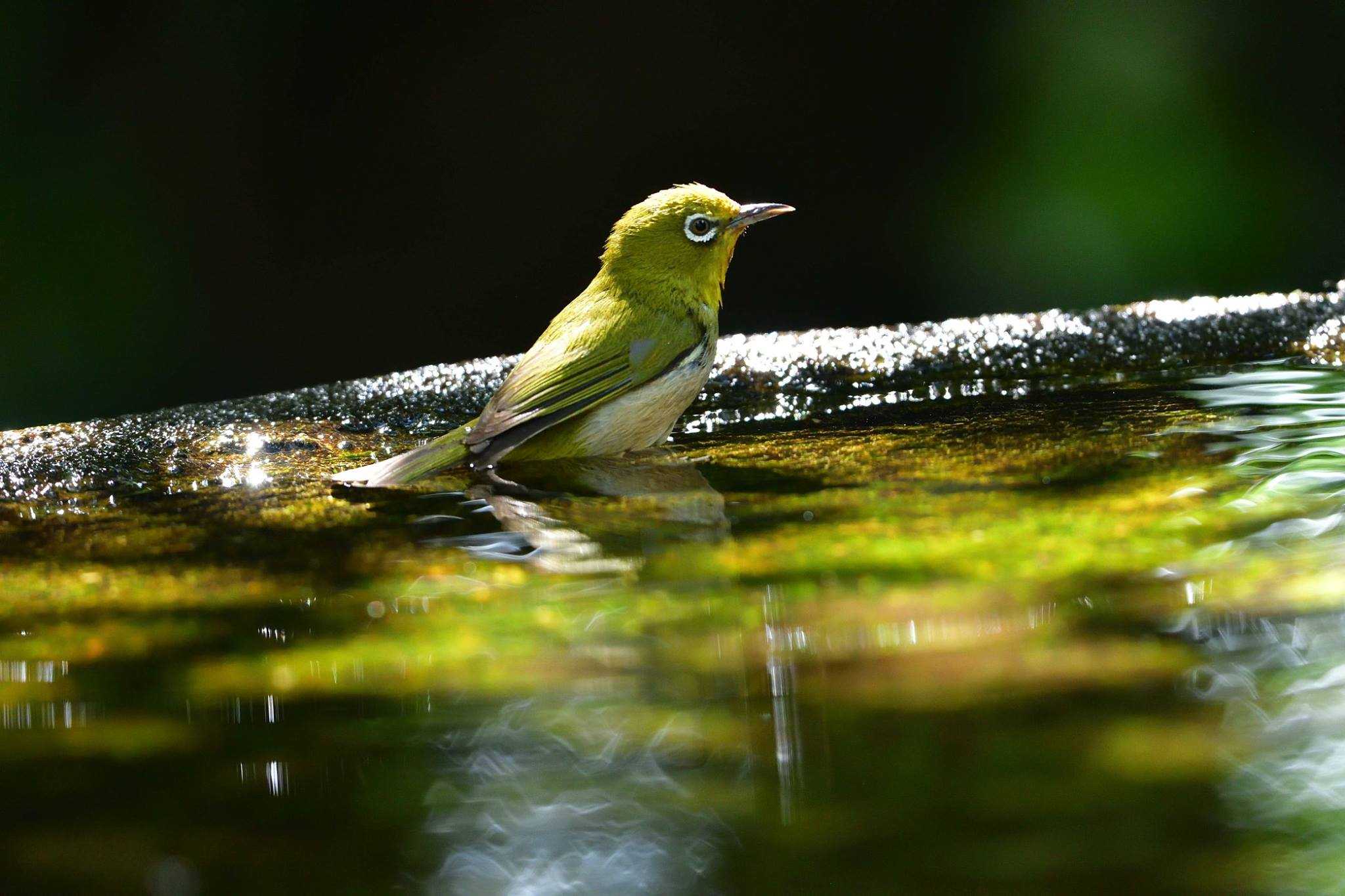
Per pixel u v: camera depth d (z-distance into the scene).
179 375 21.19
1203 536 5.36
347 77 23.14
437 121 23.59
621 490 7.12
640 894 3.04
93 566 5.81
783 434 8.38
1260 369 9.41
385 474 7.59
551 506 6.77
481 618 4.86
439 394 9.67
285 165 22.75
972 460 7.21
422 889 3.07
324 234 23.02
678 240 8.95
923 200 22.39
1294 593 4.57
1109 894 2.94
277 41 22.50
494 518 6.54
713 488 6.96
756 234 23.53
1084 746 3.57
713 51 24.09
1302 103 20.58
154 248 21.33
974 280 21.39
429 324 23.33
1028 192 21.11
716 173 24.06
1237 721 3.66
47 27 20.97
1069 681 3.98
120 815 3.44
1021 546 5.39
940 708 3.84
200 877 3.13
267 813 3.43
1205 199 20.27
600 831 3.30
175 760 3.75
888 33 23.22
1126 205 20.55
